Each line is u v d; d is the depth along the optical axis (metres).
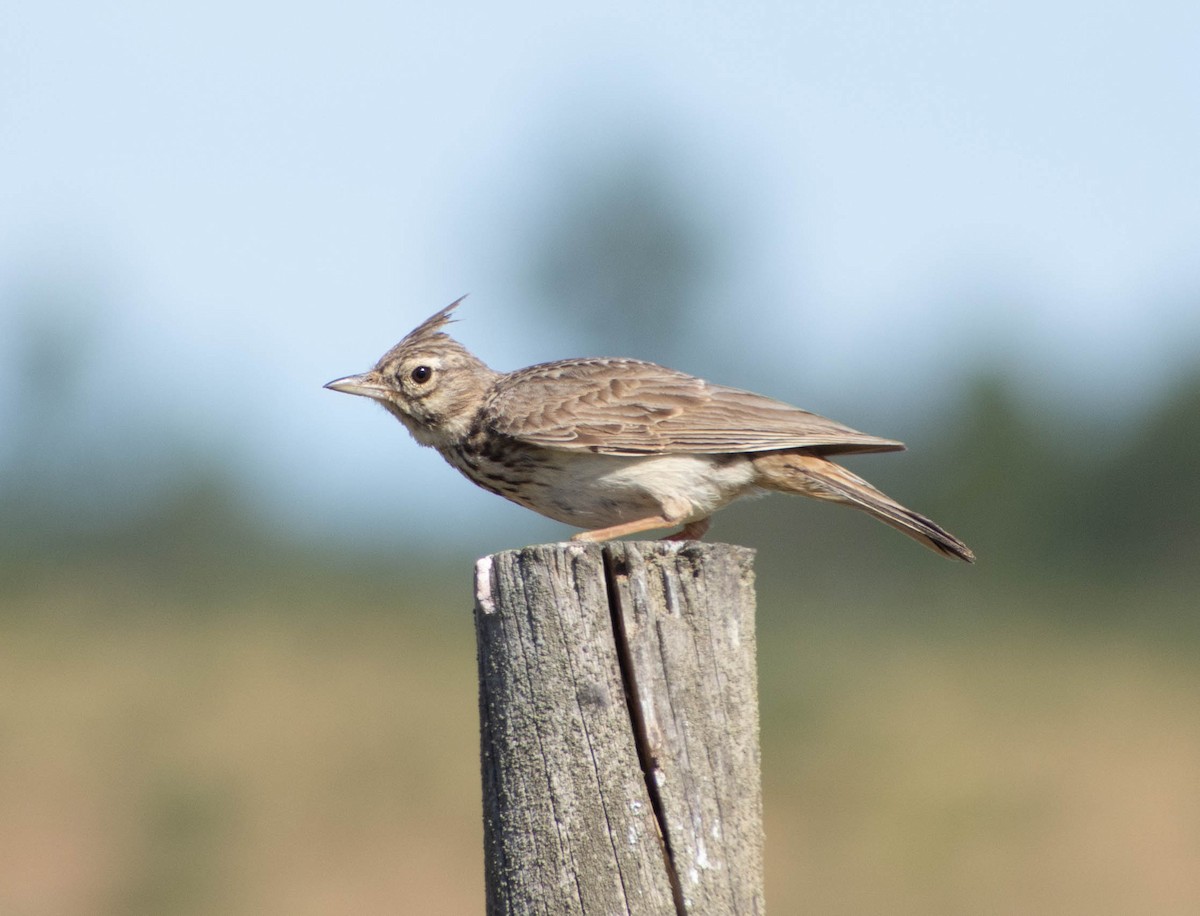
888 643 29.19
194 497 33.31
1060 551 34.72
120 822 16.72
